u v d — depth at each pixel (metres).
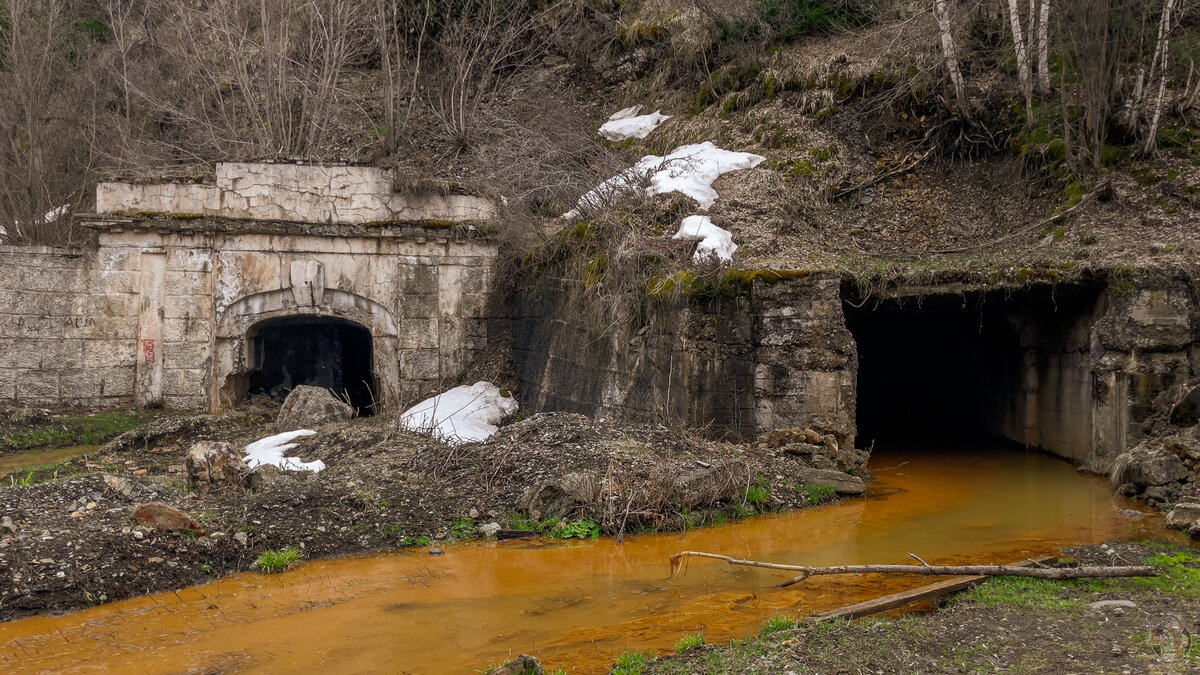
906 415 23.22
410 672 7.82
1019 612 8.37
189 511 11.80
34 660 8.23
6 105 28.73
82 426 21.95
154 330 23.23
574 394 19.11
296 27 32.22
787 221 19.56
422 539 12.16
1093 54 18.91
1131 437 15.11
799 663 7.23
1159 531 11.96
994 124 21.45
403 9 31.73
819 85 23.69
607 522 12.31
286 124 30.31
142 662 8.16
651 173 21.05
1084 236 17.48
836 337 15.21
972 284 16.23
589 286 18.52
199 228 23.08
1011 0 20.30
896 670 7.10
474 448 14.73
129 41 32.75
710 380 15.47
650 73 30.55
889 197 21.23
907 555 11.03
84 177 29.34
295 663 8.08
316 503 12.58
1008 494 14.66
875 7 25.34
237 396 23.95
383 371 23.91
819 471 14.48
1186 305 14.99
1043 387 18.34
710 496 13.09
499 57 31.56
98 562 10.23
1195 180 17.80
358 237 23.69
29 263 23.08
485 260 24.11
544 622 8.98
